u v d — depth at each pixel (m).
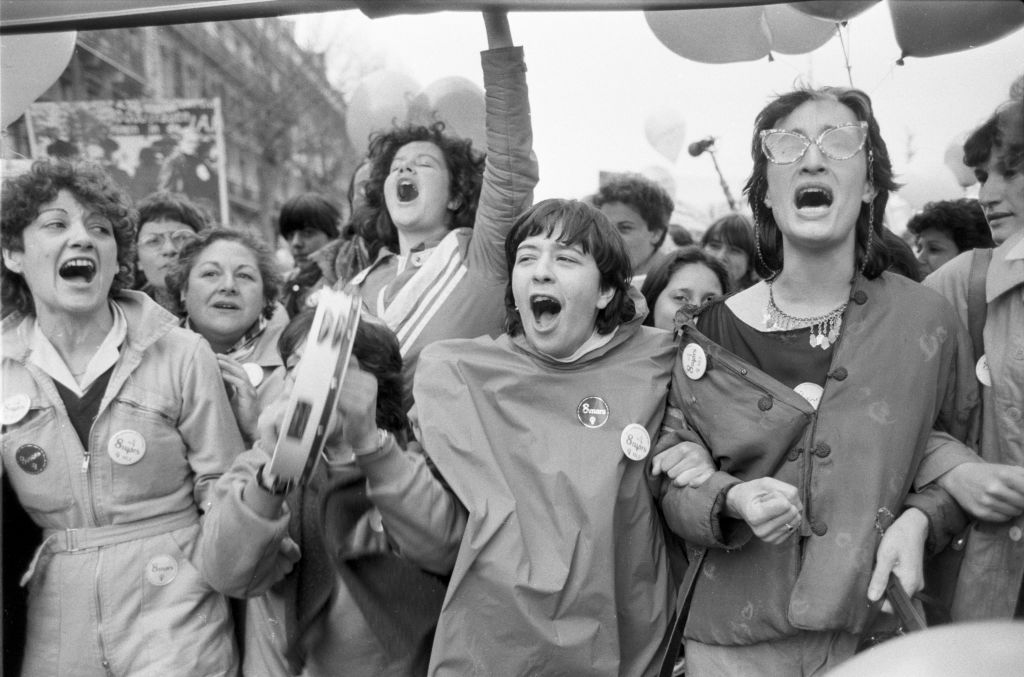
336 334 1.89
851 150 2.09
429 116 3.37
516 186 2.60
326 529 2.21
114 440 2.29
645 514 2.16
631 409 2.17
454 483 2.11
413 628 2.21
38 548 2.33
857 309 2.12
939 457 2.13
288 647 2.25
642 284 3.04
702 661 2.19
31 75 2.65
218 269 2.92
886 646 1.42
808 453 2.07
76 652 2.28
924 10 2.64
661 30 2.90
